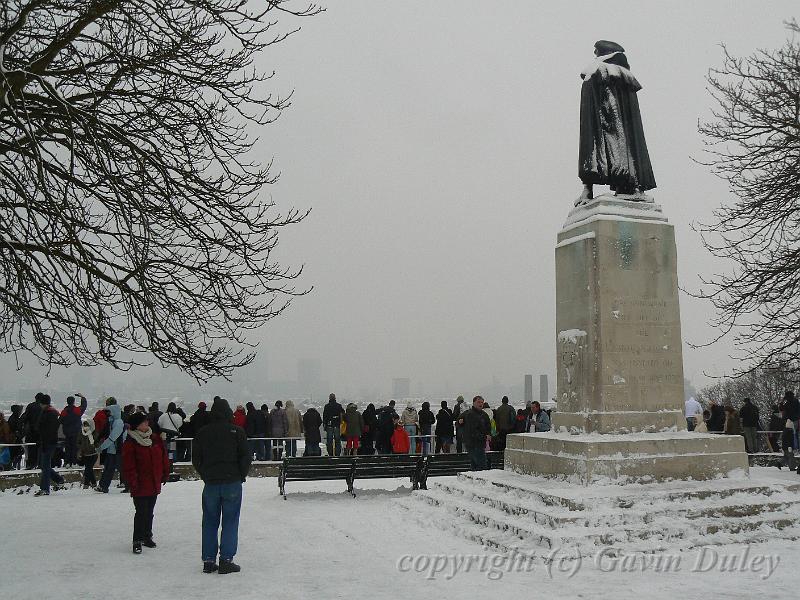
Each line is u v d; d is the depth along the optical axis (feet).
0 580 26.32
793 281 59.88
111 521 39.60
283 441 67.51
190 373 38.50
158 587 25.12
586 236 40.91
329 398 68.90
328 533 35.35
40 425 51.11
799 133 60.44
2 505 45.68
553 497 33.47
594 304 40.14
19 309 34.37
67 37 33.30
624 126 44.27
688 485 35.76
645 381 40.11
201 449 27.84
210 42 38.50
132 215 35.83
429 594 23.76
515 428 65.26
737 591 23.90
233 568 27.20
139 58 35.94
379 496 48.98
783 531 32.19
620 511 31.89
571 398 41.39
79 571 27.73
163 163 35.88
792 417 63.46
